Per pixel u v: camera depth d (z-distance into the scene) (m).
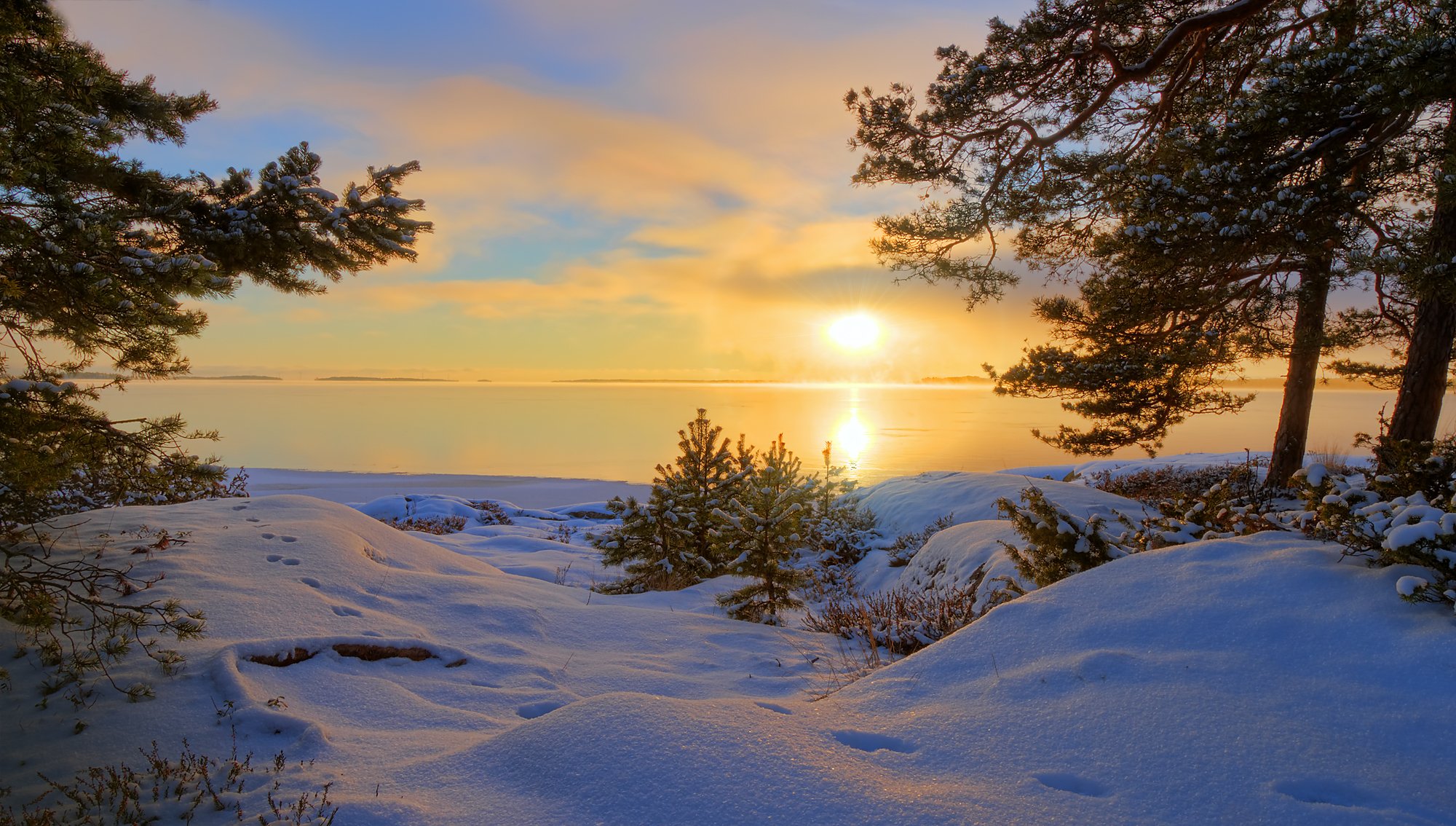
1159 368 11.80
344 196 5.39
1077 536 5.62
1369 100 7.58
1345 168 8.22
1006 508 6.00
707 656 5.78
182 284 4.05
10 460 3.58
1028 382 12.88
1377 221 8.87
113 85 5.09
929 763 2.93
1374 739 2.80
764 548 7.80
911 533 12.79
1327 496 4.40
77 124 4.39
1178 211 8.48
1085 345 12.79
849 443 67.19
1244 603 3.94
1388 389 14.84
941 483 14.95
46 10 4.38
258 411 133.00
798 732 3.12
